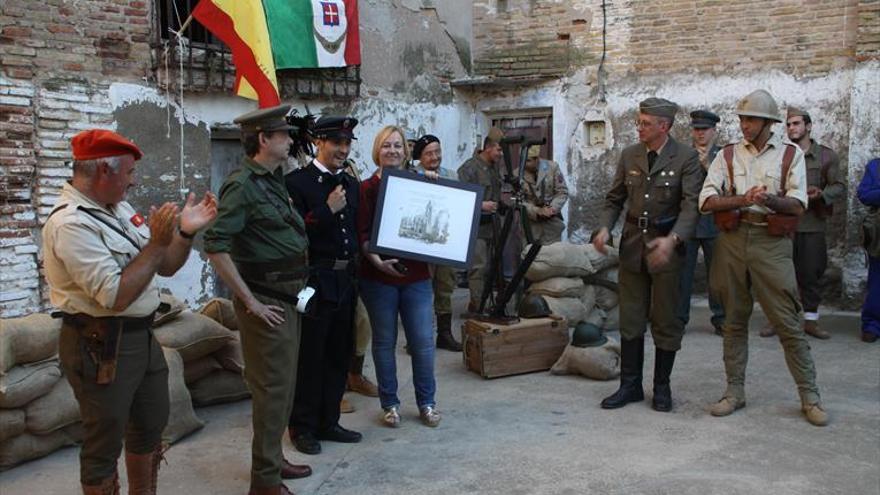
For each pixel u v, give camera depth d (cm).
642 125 487
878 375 571
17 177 607
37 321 437
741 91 852
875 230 661
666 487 385
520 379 583
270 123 363
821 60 807
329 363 449
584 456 427
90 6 643
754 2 838
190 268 725
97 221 295
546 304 630
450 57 987
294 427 444
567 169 968
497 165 737
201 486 400
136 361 310
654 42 900
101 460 309
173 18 712
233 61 725
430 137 576
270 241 365
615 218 519
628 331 512
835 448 431
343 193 430
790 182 460
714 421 479
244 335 365
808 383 475
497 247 622
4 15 596
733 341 496
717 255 493
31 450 422
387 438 464
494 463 421
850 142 778
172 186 703
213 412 514
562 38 960
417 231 467
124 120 667
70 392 438
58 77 627
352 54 827
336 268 434
